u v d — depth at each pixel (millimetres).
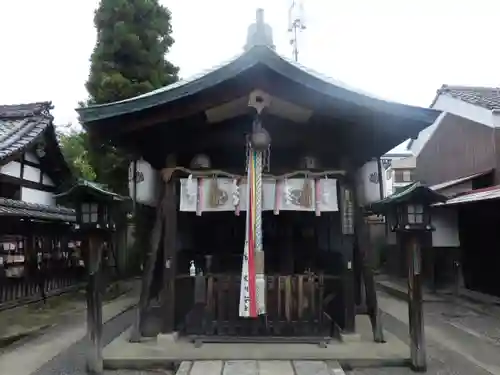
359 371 6539
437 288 15156
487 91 17172
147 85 15648
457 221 15195
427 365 6844
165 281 7863
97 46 16750
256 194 7332
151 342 7703
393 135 7750
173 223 7953
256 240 7234
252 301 7051
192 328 8008
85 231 6492
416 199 6461
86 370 6609
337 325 8156
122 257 19703
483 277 13656
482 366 6891
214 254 9672
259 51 6730
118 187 16438
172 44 17844
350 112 7223
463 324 10125
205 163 8094
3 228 11992
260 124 7375
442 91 17391
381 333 7672
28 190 14773
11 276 12398
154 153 8070
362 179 8469
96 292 6527
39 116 15719
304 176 7824
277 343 7535
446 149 17594
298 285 7949
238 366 6352
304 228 9812
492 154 13836
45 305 12914
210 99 7129
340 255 8695
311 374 6016
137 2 16703
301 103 7176
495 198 10641
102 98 15477
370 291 7863
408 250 6691
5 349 8031
